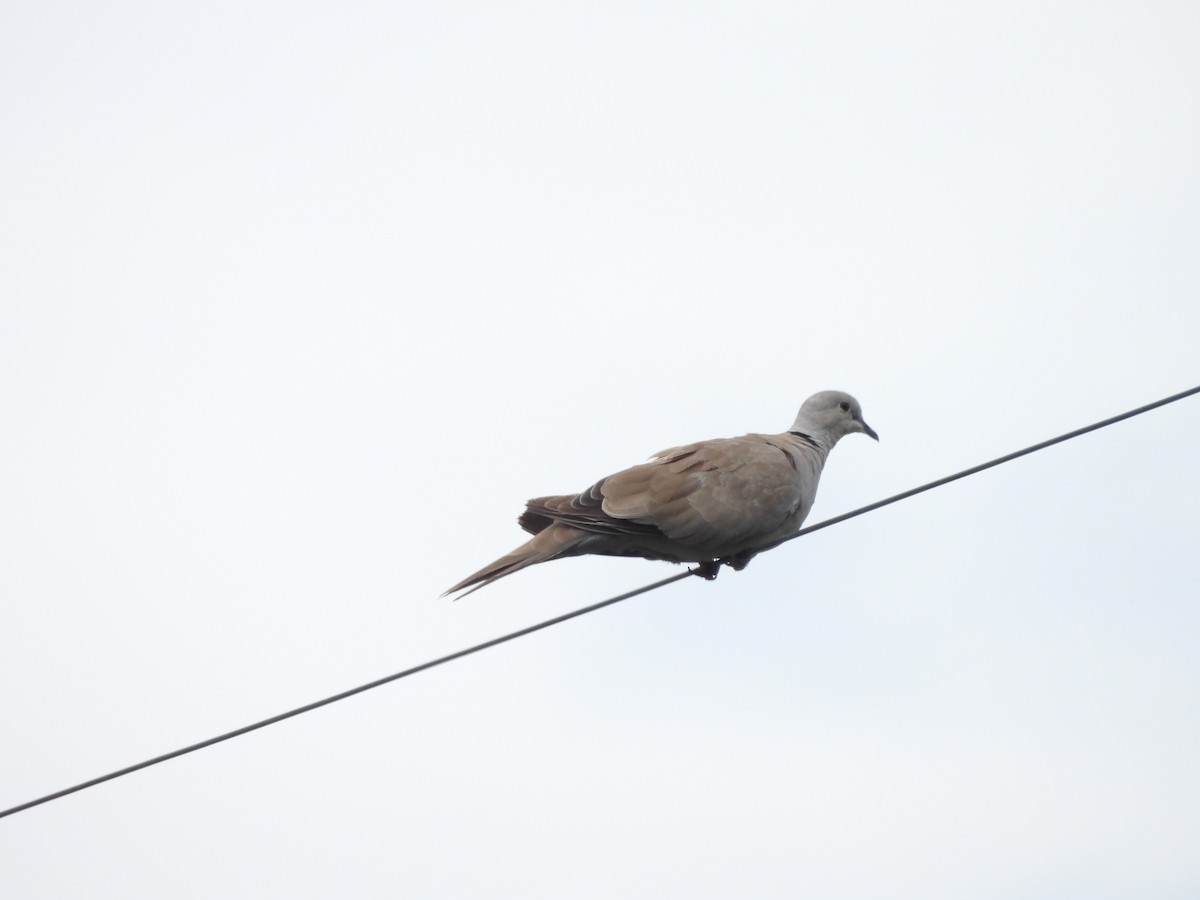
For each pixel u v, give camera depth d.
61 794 9.80
